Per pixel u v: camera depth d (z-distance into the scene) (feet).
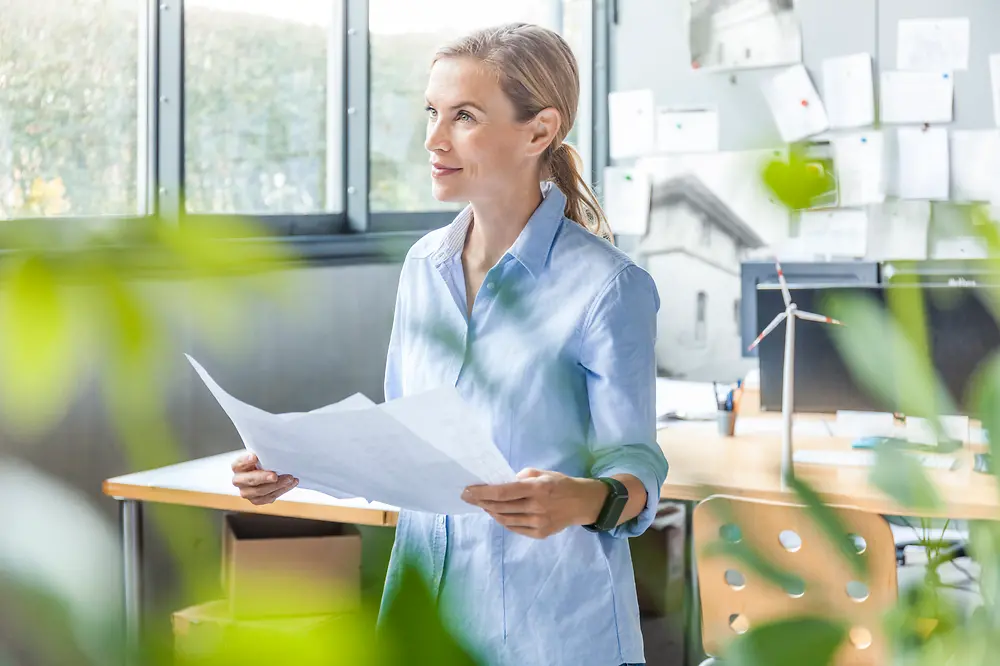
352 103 13.01
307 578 7.70
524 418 4.13
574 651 4.37
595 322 4.18
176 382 10.14
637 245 17.29
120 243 0.86
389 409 3.47
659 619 10.06
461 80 4.32
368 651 0.80
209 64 11.18
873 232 15.97
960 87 15.57
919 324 1.03
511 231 4.49
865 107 15.90
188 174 10.94
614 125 17.33
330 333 12.25
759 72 16.44
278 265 0.97
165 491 7.70
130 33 10.25
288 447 3.94
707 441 9.21
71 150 9.73
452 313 4.47
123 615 0.87
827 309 1.06
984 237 1.10
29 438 8.52
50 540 0.96
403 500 4.05
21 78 9.29
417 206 14.25
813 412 8.48
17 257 0.79
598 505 3.90
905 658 0.93
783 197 0.88
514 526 3.80
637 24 17.11
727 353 16.75
